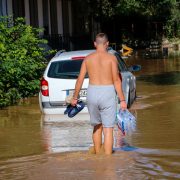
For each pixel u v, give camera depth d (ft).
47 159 39.34
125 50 188.65
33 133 50.55
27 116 60.29
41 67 82.33
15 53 77.92
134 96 68.74
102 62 38.32
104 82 38.22
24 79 75.82
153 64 133.39
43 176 34.68
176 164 36.52
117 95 41.98
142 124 52.44
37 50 84.53
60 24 164.45
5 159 40.34
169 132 48.21
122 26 215.92
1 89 70.38
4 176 35.27
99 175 34.06
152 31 224.94
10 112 63.77
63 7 167.94
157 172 34.60
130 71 67.15
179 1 224.94
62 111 58.23
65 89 58.03
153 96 72.95
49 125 54.08
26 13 141.28
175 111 59.47
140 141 44.70
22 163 38.65
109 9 181.27
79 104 40.16
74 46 165.78
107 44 39.24
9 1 131.34
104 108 38.24
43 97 58.75
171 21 228.63
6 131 52.16
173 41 228.43
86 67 38.83
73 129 51.37
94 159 38.11
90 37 181.98
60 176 34.37
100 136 39.73
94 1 178.81
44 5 153.89
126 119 38.99
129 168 35.55
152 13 201.77
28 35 83.25
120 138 46.09
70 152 41.45
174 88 81.30
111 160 37.65
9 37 82.33
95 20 195.83
